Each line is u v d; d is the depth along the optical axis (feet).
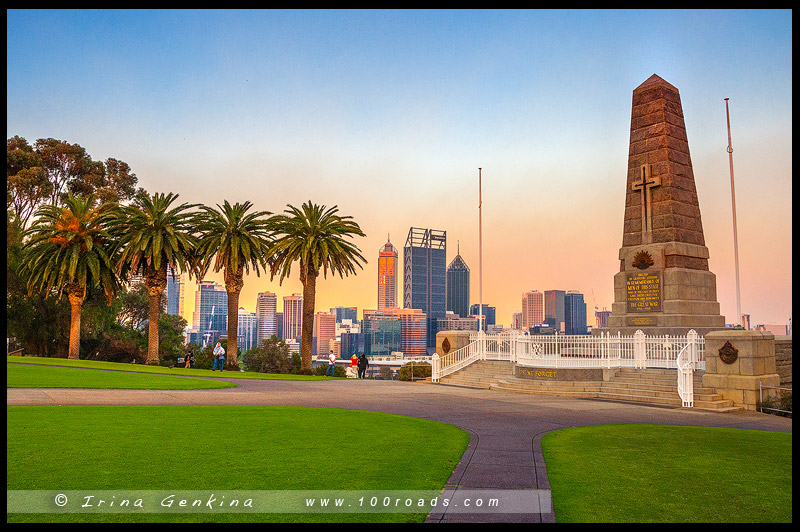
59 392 72.28
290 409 60.70
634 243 118.01
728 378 75.20
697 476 33.63
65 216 160.97
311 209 161.68
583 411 65.51
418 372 125.18
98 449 37.78
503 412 62.90
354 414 57.47
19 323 194.70
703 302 114.11
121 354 228.22
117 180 243.81
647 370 88.22
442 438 44.70
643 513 26.71
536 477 32.78
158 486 29.66
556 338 95.96
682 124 119.44
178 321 289.12
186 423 48.98
